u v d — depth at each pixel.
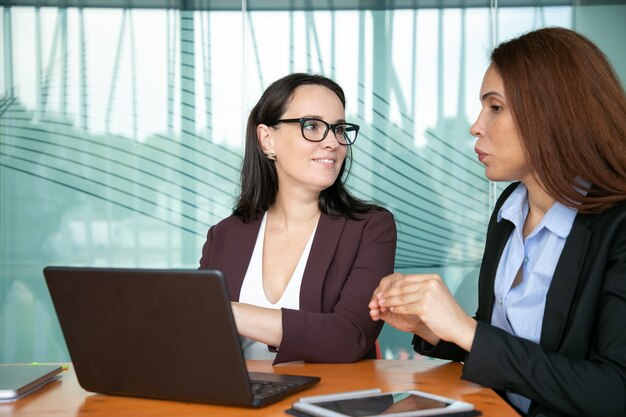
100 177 4.16
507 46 1.45
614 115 1.35
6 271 4.13
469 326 1.27
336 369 1.51
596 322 1.33
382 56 4.20
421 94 4.20
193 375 1.15
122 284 1.16
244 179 2.12
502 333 1.27
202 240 4.17
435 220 4.20
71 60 4.15
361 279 1.89
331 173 1.98
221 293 1.08
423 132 4.20
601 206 1.37
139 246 4.16
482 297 1.64
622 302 1.28
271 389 1.22
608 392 1.21
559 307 1.38
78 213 4.15
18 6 4.14
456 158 4.20
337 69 4.21
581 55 1.36
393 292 1.33
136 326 1.17
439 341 1.54
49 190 4.15
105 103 4.16
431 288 1.29
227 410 1.14
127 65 4.18
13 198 4.14
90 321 1.22
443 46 4.20
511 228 1.62
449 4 4.19
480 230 4.19
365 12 4.20
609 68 1.38
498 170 1.46
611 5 4.13
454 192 4.20
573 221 1.42
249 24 4.20
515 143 1.41
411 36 4.20
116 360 1.22
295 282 1.94
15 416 1.14
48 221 4.14
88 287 1.19
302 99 1.99
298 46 4.21
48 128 4.16
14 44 4.15
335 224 1.99
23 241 4.14
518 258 1.54
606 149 1.35
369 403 1.13
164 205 4.16
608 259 1.35
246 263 2.02
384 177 4.21
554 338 1.37
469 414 1.09
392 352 4.10
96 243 4.15
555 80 1.36
